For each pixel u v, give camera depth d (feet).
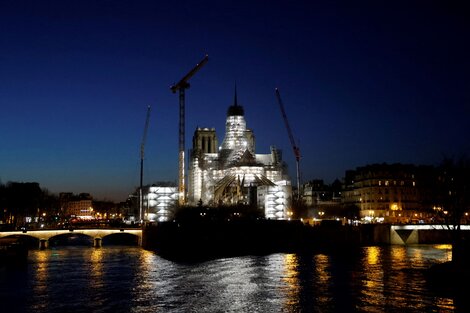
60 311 313.94
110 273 475.31
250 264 544.21
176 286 396.37
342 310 308.60
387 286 386.73
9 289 387.34
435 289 372.99
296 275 450.71
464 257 421.59
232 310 312.71
